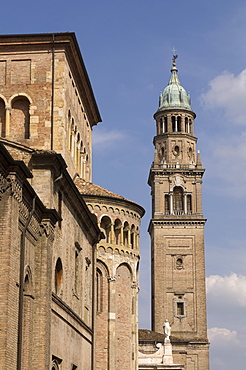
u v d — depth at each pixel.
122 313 66.44
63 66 52.19
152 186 148.12
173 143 147.00
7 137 51.47
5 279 34.16
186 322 137.62
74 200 47.69
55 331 42.38
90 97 62.19
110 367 64.00
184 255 140.88
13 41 52.41
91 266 56.44
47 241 40.59
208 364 134.88
